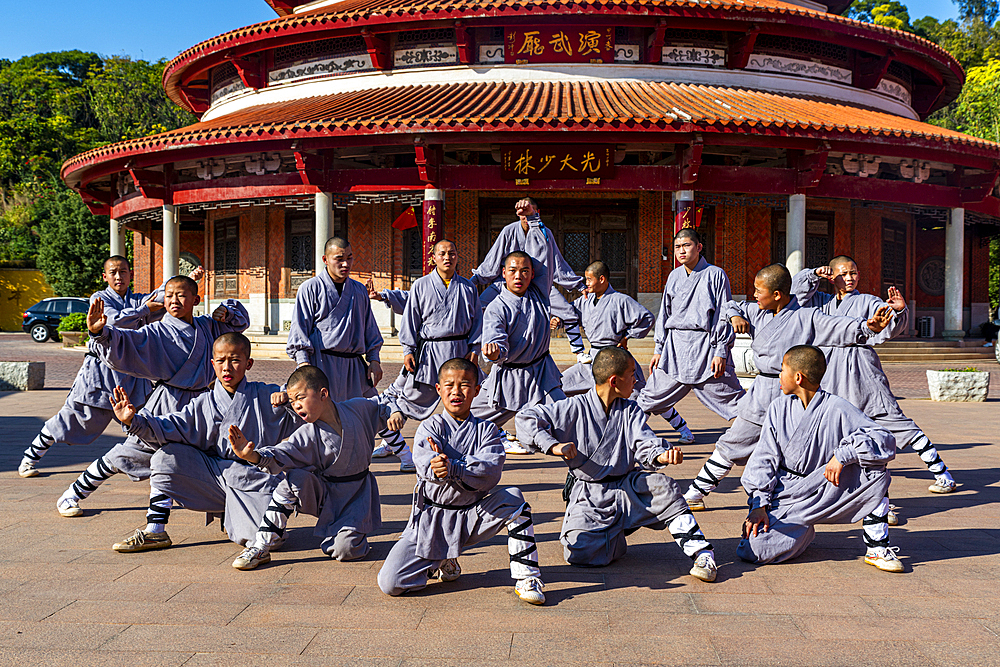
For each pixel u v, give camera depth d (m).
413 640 3.25
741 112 16.38
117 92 47.81
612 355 4.19
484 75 18.98
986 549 4.66
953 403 12.28
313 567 4.31
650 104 16.64
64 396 12.66
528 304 6.86
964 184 19.50
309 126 15.84
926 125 19.75
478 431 4.05
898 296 5.42
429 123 15.25
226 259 23.11
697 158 16.09
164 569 4.25
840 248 21.31
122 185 21.72
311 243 21.20
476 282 7.68
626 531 4.36
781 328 5.73
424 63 19.36
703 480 5.64
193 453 4.65
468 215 19.70
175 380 5.46
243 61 20.84
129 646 3.18
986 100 34.22
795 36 19.31
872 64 20.80
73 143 46.62
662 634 3.33
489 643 3.22
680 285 7.39
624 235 19.98
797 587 3.97
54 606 3.64
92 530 5.03
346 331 6.39
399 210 20.27
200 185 18.83
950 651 3.16
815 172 16.80
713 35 19.14
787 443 4.41
